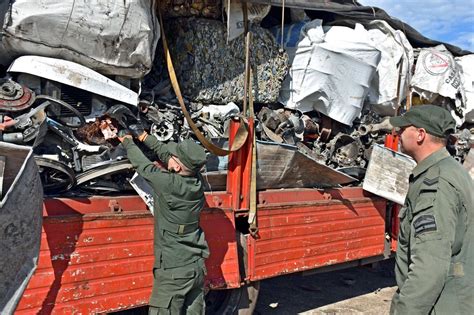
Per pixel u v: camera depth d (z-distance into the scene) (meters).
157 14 4.33
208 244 4.05
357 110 5.80
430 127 2.66
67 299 3.24
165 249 3.43
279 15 5.69
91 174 3.51
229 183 4.31
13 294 2.44
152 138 3.77
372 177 5.51
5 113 3.22
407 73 6.59
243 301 4.50
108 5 3.61
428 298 2.40
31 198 2.48
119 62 3.81
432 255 2.40
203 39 4.59
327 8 5.50
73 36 3.54
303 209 4.79
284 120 5.08
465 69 7.73
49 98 3.43
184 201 3.39
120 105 3.71
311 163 4.77
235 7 4.67
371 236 5.57
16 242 2.41
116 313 4.07
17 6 3.33
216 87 4.71
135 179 3.67
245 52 4.88
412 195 2.68
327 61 5.43
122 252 3.52
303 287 6.53
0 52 3.58
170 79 4.40
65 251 3.25
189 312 3.54
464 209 2.52
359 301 6.14
